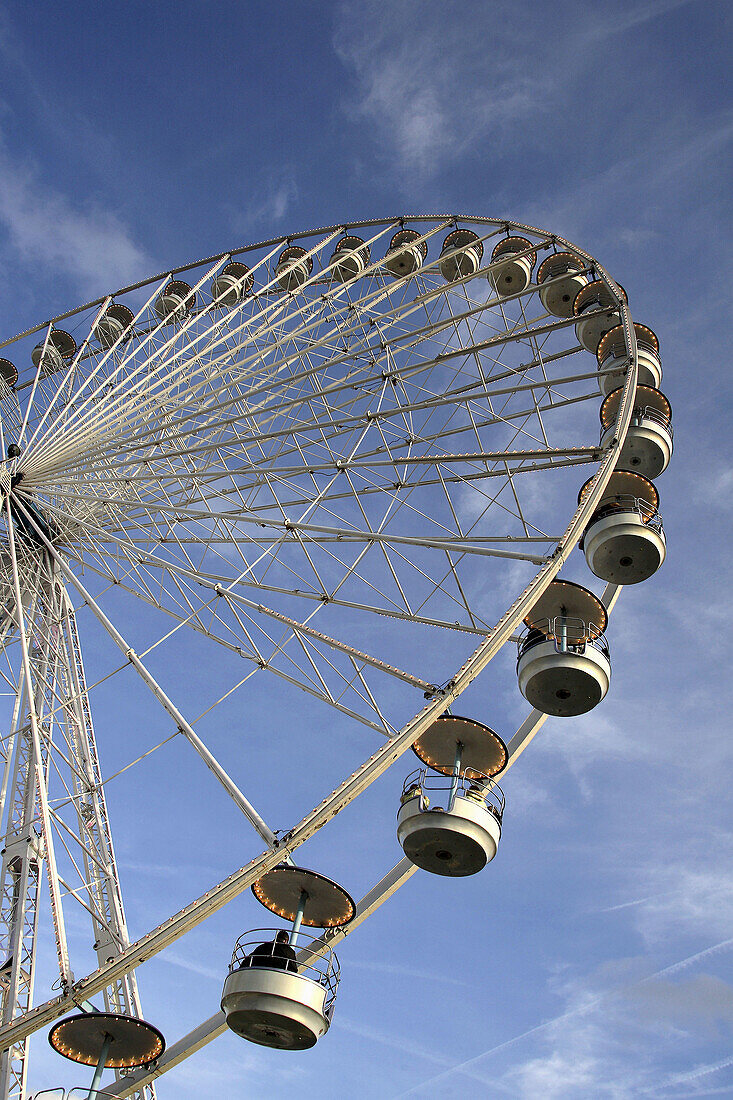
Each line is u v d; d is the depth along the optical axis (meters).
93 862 21.55
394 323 27.72
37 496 27.03
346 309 28.78
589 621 22.66
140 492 26.27
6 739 21.70
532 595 18.50
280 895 18.45
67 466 26.84
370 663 19.08
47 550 26.19
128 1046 18.53
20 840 20.94
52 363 34.22
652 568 23.05
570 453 21.36
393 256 31.41
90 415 27.94
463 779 19.05
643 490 23.48
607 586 24.09
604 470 20.77
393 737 16.98
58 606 25.41
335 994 17.30
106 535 25.70
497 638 17.95
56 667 24.28
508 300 26.42
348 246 35.09
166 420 26.53
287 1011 16.39
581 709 21.17
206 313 31.12
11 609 25.05
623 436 21.72
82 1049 18.78
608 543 22.62
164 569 24.14
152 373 27.80
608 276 27.30
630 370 23.44
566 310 30.75
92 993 16.44
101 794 22.52
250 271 33.72
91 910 19.14
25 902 20.03
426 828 18.08
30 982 19.19
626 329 24.41
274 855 16.34
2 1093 17.84
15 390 31.84
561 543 19.30
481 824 18.27
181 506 25.08
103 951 20.45
